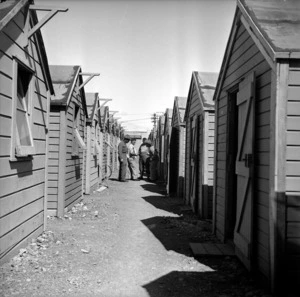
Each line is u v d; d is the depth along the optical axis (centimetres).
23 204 530
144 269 480
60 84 895
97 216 868
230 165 619
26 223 548
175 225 775
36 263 476
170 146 1381
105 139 1908
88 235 662
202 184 868
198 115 941
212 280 439
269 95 407
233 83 577
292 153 380
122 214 909
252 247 445
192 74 1051
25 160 534
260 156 434
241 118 517
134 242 627
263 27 433
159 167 2155
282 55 372
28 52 542
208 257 537
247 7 491
